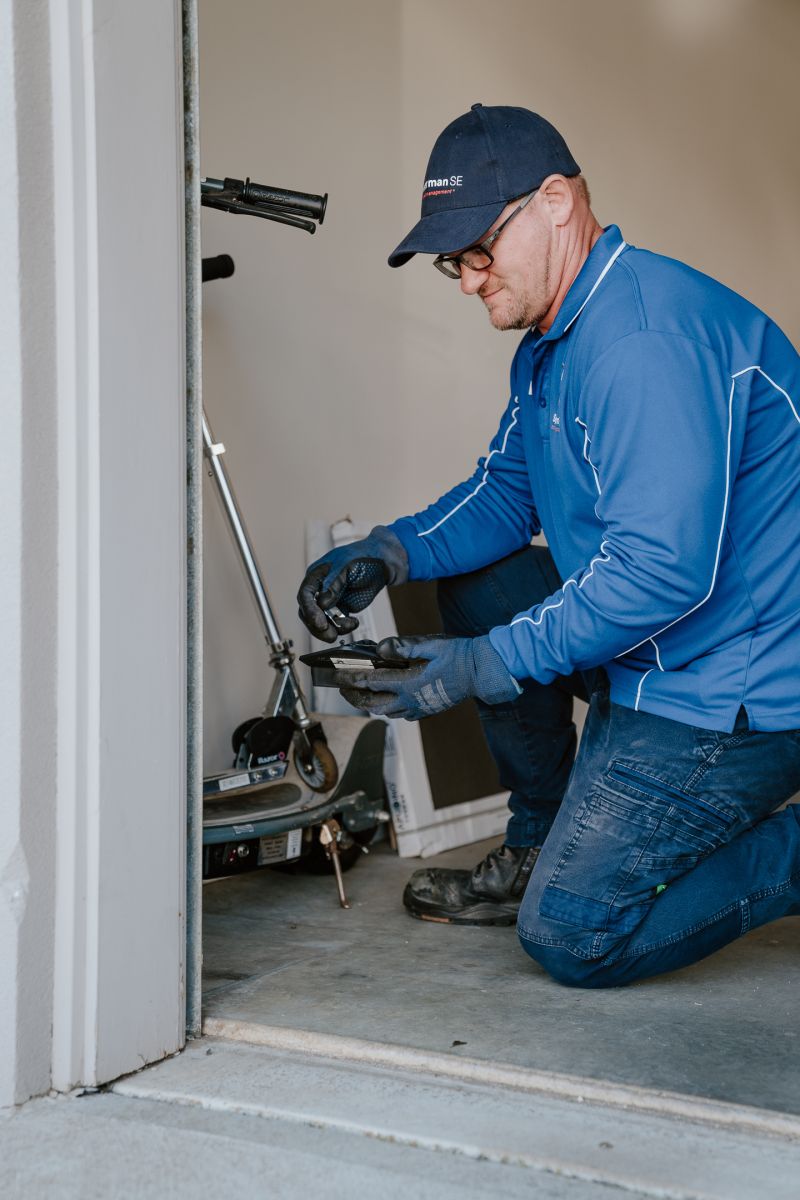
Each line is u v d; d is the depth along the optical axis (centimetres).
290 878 262
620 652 166
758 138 518
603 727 182
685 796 171
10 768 138
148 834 151
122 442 146
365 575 211
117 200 144
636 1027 161
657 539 156
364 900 242
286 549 285
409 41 320
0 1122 135
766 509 169
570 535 188
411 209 323
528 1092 140
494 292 178
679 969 187
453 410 342
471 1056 150
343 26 298
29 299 137
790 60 544
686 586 158
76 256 140
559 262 175
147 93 148
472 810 298
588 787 177
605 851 173
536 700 213
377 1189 117
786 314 547
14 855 138
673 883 176
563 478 182
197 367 160
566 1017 166
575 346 171
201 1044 159
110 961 145
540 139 173
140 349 148
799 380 172
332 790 247
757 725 169
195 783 161
